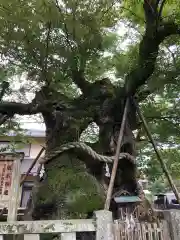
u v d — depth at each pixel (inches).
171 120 335.6
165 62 276.1
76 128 258.1
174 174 407.5
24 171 556.7
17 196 165.2
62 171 224.7
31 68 301.6
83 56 283.7
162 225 128.6
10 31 252.4
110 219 122.2
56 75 304.3
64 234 117.3
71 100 289.1
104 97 279.1
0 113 277.7
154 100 342.3
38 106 271.0
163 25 212.7
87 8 254.4
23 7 231.5
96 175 248.1
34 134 614.9
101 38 287.4
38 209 211.2
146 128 226.7
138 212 186.2
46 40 274.2
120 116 263.7
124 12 283.6
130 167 242.4
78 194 204.2
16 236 124.6
